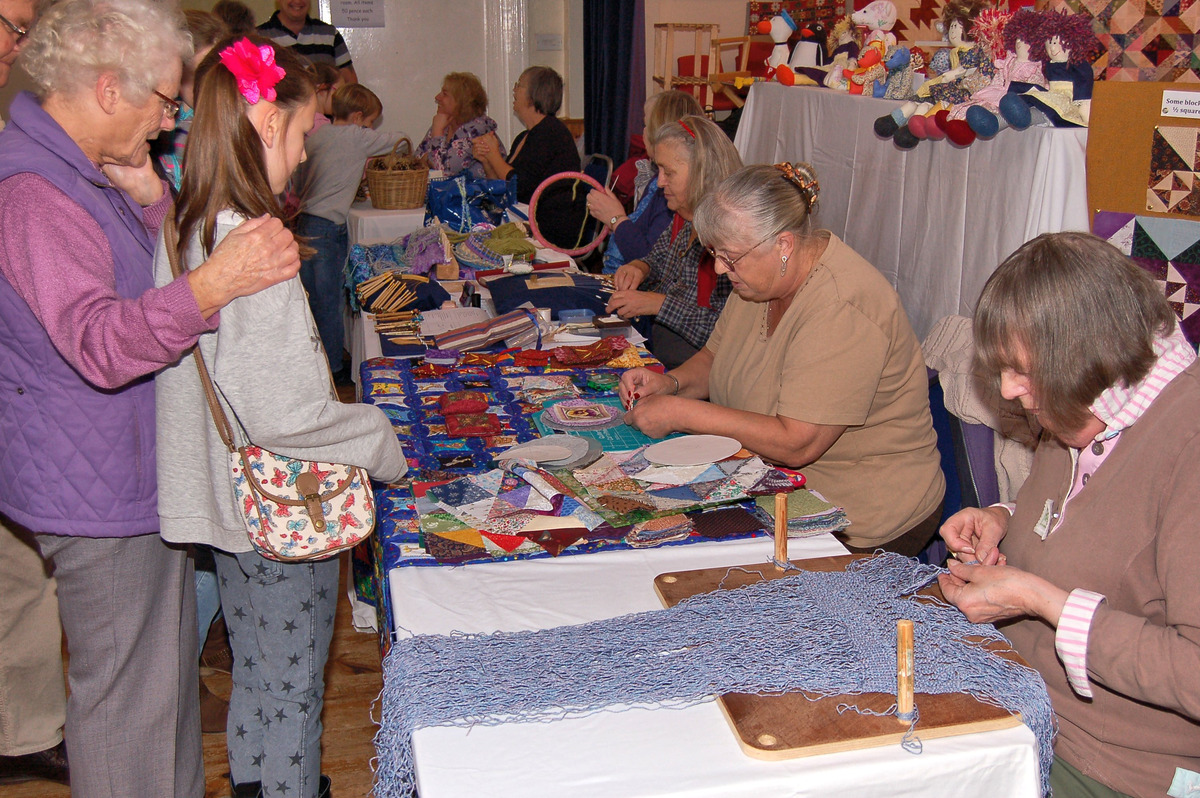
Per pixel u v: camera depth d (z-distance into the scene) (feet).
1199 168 6.70
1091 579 4.04
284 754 5.23
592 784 3.14
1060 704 4.24
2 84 5.69
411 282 9.67
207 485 4.65
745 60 17.85
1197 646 3.48
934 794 3.30
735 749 3.31
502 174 15.94
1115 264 3.65
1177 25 7.64
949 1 9.98
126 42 4.27
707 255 8.73
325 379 4.44
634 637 3.83
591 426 6.31
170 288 4.06
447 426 6.26
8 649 6.63
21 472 4.64
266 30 17.94
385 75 21.94
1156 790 3.97
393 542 4.83
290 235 4.18
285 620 5.01
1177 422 3.77
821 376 5.73
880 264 10.74
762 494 5.26
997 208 8.41
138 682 5.10
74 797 5.23
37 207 4.23
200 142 4.28
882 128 10.05
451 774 3.19
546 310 9.21
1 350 4.54
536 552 4.73
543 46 22.71
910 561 4.39
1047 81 8.14
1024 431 5.44
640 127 20.35
